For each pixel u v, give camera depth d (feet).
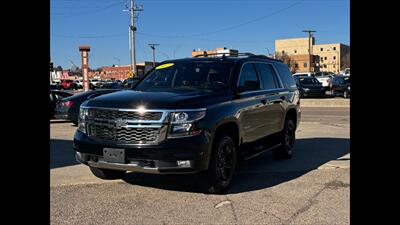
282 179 23.47
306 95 108.58
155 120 18.70
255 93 24.27
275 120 26.86
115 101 19.62
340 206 18.49
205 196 20.04
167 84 23.52
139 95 20.22
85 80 105.29
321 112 72.84
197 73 23.63
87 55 104.88
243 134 22.43
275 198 19.77
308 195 20.26
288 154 29.14
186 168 18.61
